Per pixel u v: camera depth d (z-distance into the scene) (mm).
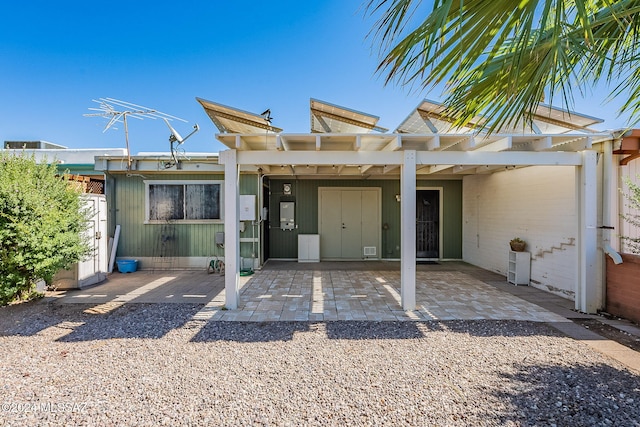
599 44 1762
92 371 2777
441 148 4828
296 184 9008
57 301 4891
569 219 5047
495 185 7234
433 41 1307
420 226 9102
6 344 3338
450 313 4324
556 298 5086
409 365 2895
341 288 5727
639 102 2117
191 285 5945
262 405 2301
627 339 3504
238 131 5258
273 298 5059
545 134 4199
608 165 4453
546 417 2174
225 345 3320
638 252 4152
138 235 7625
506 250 6797
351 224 9055
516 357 3061
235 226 4457
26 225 4504
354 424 2098
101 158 7145
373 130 5152
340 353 3139
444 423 2107
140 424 2092
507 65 1646
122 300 4945
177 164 7152
